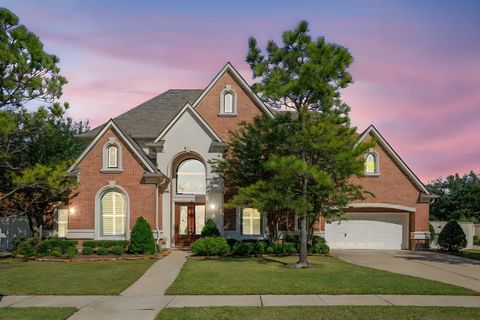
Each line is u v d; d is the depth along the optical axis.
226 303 12.02
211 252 22.39
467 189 40.56
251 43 19.19
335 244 28.62
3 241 26.36
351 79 18.55
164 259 21.55
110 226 24.73
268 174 24.19
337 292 13.26
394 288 13.79
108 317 10.64
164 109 31.08
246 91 28.20
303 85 18.38
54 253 21.52
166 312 10.91
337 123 18.66
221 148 26.11
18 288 14.12
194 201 27.09
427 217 28.39
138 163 24.69
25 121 18.09
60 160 25.34
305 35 18.95
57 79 17.89
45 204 25.25
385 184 28.41
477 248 31.28
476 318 10.27
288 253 23.86
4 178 22.72
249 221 26.94
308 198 19.48
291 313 10.73
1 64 16.56
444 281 15.76
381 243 28.66
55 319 10.26
